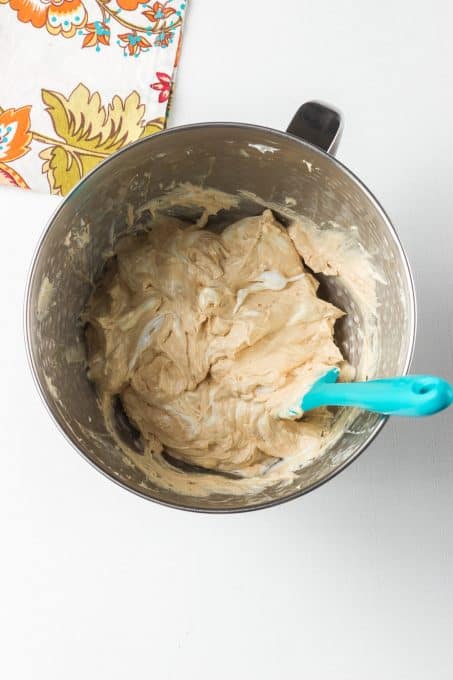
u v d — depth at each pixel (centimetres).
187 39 68
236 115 68
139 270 62
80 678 63
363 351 62
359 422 57
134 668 64
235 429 61
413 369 67
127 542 64
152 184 59
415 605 65
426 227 68
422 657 65
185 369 62
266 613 65
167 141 55
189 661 64
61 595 64
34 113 66
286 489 58
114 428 61
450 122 69
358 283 61
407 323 55
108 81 67
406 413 48
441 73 69
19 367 64
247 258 63
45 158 66
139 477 58
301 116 55
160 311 62
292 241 63
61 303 58
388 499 66
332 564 65
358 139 68
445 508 66
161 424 61
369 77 69
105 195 58
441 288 67
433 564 66
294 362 62
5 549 63
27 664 63
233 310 63
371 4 69
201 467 62
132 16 67
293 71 68
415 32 69
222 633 64
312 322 62
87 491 64
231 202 62
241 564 65
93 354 61
